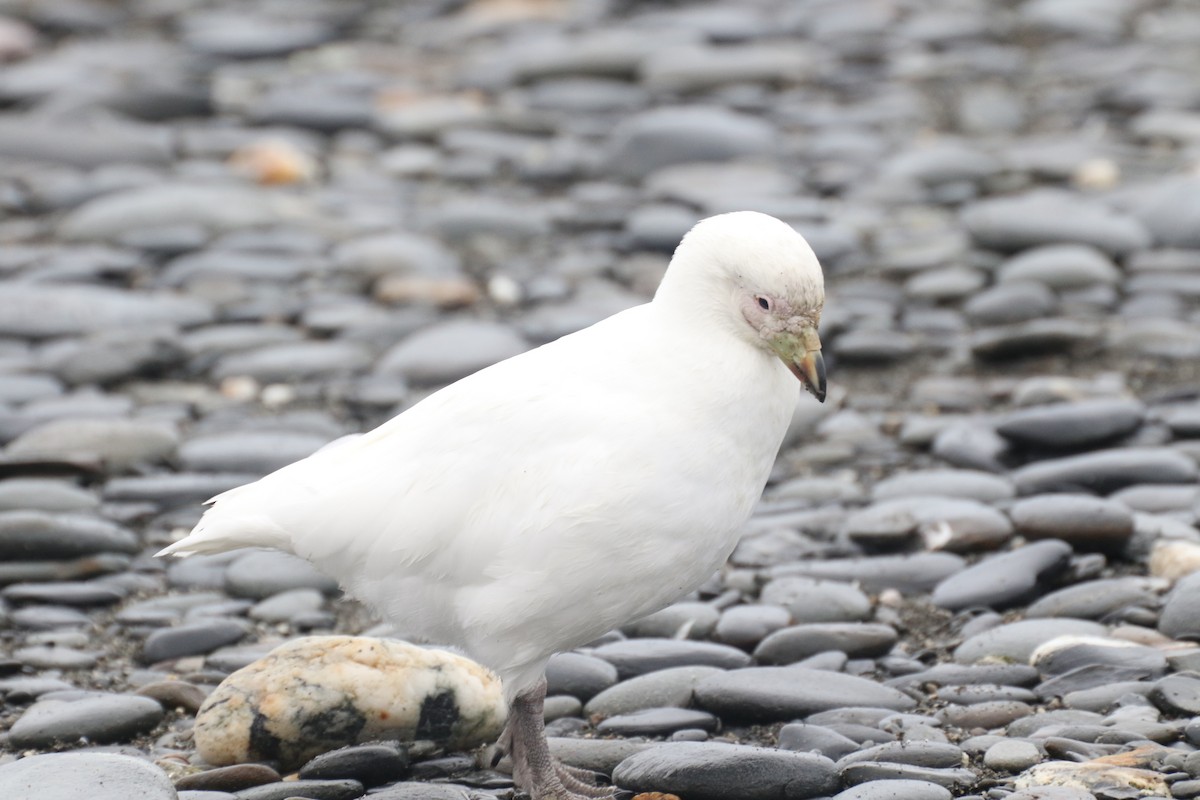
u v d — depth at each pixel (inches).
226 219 705.0
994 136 844.6
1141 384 527.8
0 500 434.9
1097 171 748.6
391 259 659.4
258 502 295.4
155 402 535.5
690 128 802.8
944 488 443.5
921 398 530.3
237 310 615.5
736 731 320.5
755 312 288.5
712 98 908.0
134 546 424.5
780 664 350.0
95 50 1029.8
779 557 411.8
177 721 331.3
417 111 886.4
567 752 309.0
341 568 296.7
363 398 526.9
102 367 546.3
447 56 1033.5
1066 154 783.1
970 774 284.2
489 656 291.6
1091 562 386.3
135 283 650.2
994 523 406.3
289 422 509.4
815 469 480.1
